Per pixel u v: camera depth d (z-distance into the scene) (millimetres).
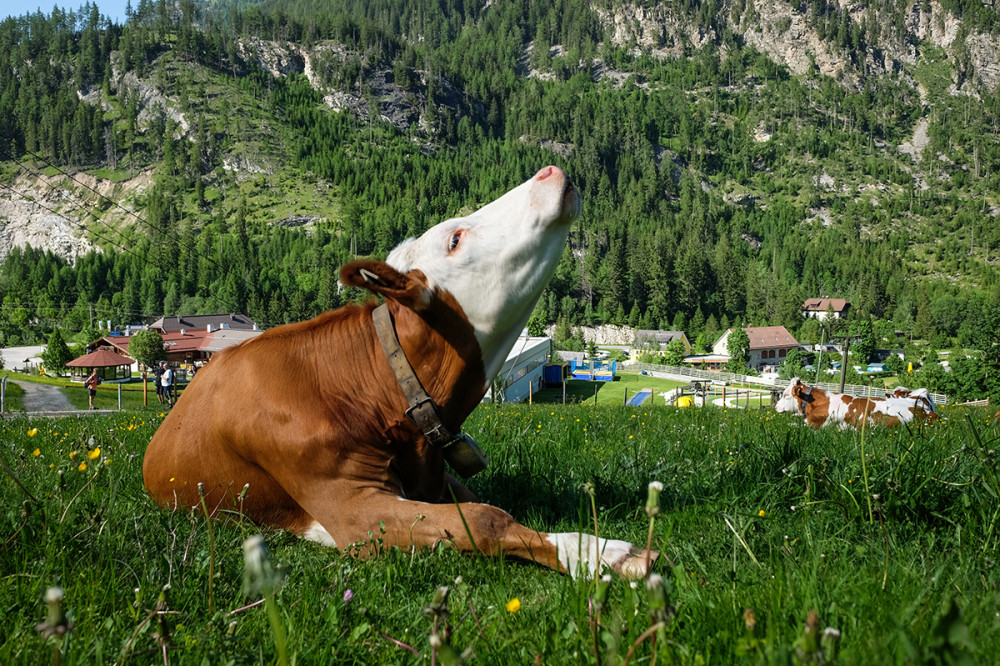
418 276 3311
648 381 92250
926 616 2094
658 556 2783
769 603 2182
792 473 4070
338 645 2086
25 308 156125
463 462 3572
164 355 85625
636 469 4922
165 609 2293
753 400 56031
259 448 3324
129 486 4207
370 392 3371
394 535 3035
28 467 4742
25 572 2625
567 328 172250
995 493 3484
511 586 2684
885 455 4723
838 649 1696
